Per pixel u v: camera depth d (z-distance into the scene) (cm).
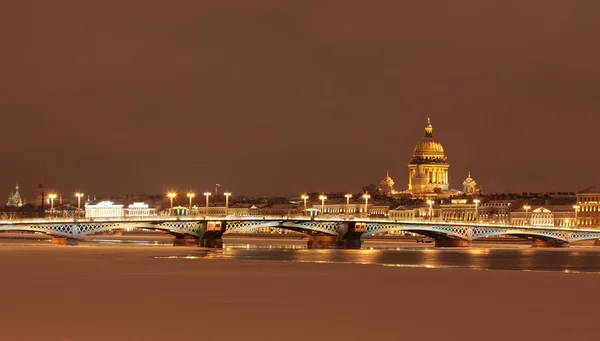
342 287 13300
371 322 9775
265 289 12888
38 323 9581
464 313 10481
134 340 8719
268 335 8988
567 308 10975
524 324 9725
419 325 9612
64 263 17975
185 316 10069
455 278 15075
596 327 9569
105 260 19150
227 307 10819
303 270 16662
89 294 12056
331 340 8769
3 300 11375
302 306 10962
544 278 15212
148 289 12750
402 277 15175
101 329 9250
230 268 17025
